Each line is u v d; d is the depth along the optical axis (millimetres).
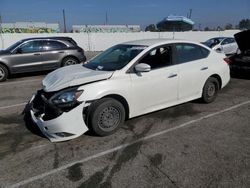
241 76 10344
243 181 3479
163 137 4812
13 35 27578
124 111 5027
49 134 4543
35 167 3883
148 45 5512
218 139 4711
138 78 5098
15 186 3461
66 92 4484
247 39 9547
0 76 10492
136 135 4895
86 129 4641
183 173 3672
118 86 4828
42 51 11461
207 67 6359
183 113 6016
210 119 5672
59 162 4008
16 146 4531
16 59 10797
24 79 10867
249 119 5676
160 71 5434
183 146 4457
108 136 4852
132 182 3494
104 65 5363
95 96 4582
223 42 18219
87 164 3941
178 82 5746
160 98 5531
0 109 6625
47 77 5453
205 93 6484
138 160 4031
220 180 3504
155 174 3658
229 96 7504
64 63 12039
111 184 3461
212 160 3996
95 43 31766
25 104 7039
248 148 4363
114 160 4043
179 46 5914
